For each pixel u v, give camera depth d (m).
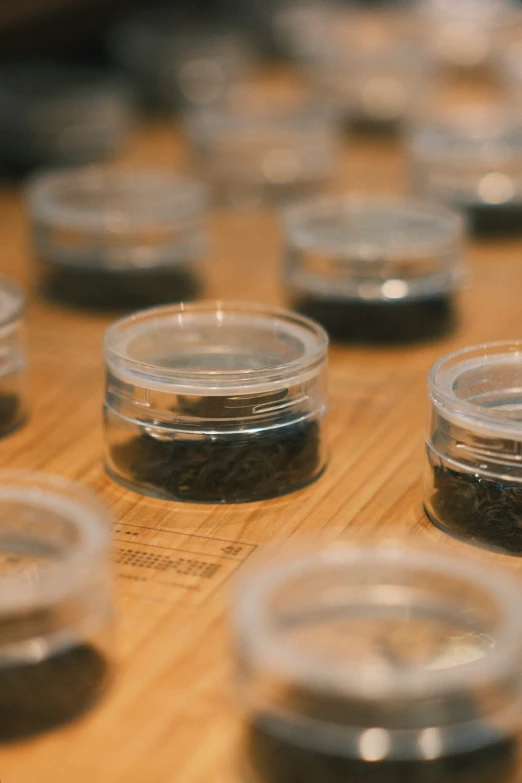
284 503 0.64
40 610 0.55
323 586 0.55
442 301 0.78
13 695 0.55
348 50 1.12
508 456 0.61
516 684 0.53
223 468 0.64
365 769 0.52
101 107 1.01
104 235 0.81
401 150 1.06
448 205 0.91
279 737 0.53
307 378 0.64
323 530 0.63
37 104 1.00
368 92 1.08
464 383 0.64
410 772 0.52
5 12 1.11
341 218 0.83
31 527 0.58
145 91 1.15
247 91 1.14
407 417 0.70
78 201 0.86
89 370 0.74
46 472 0.66
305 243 0.78
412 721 0.52
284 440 0.64
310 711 0.53
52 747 0.54
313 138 0.96
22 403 0.70
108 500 0.64
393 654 0.54
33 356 0.76
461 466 0.62
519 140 0.96
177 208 0.83
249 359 0.66
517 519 0.61
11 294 0.70
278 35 1.33
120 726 0.55
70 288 0.81
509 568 0.60
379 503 0.64
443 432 0.62
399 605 0.55
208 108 1.09
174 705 0.55
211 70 1.13
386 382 0.73
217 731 0.55
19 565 0.57
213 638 0.58
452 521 0.62
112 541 0.62
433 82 1.19
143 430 0.64
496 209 0.90
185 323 0.67
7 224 0.92
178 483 0.64
